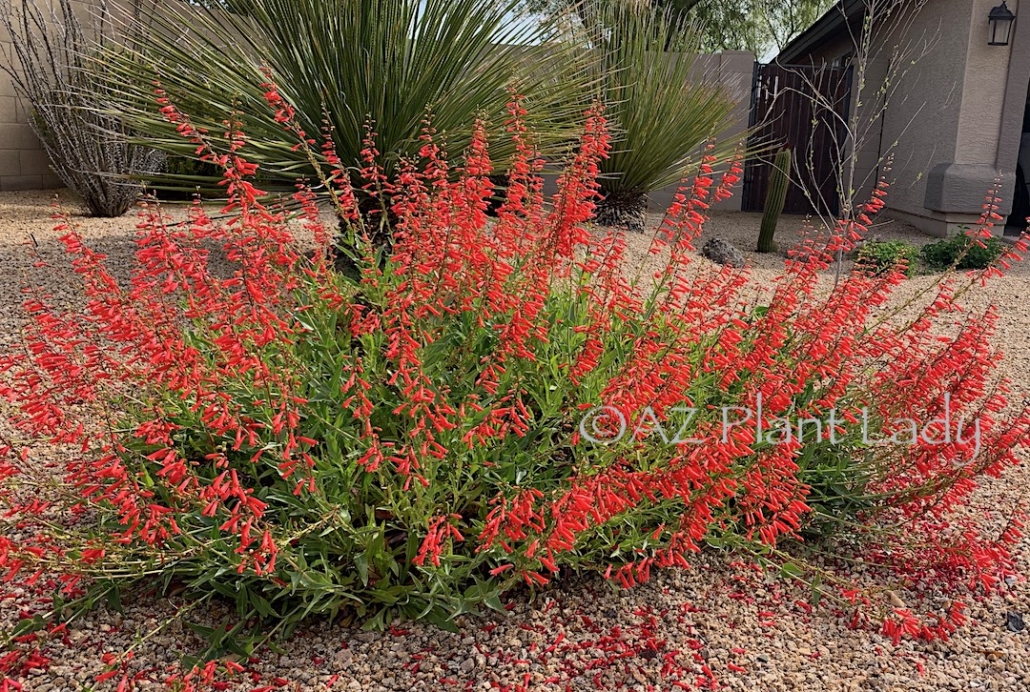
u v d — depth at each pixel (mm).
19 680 2322
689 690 2377
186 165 8961
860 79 5602
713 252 8625
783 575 2883
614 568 2807
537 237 3055
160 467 2861
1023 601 2885
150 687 2314
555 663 2465
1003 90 10461
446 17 5660
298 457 2570
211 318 3074
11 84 9602
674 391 2439
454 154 5656
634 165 8867
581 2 6684
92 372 2643
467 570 2494
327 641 2527
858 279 2936
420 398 2273
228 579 2621
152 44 5707
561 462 2934
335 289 2826
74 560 2422
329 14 5422
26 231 7262
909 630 2518
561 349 2934
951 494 2979
